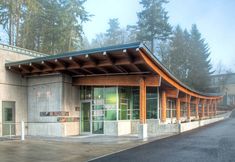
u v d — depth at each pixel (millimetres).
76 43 41688
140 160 10367
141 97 18000
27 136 19719
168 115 26953
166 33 56594
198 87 59188
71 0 40906
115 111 20156
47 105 20734
